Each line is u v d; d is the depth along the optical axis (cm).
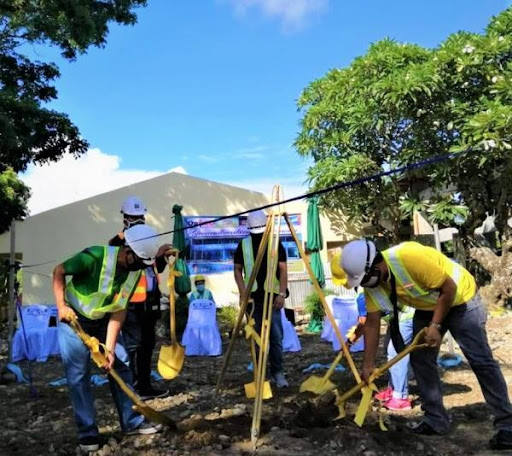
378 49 1226
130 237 399
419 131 1170
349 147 1297
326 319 980
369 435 412
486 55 1059
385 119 1184
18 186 1616
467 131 1030
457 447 395
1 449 416
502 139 960
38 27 1124
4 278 1030
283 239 1525
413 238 1527
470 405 496
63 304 390
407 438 410
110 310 400
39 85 1373
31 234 1548
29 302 1523
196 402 541
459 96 1120
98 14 1252
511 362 682
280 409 496
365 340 416
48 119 1246
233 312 1325
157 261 564
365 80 1187
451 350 704
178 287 1108
